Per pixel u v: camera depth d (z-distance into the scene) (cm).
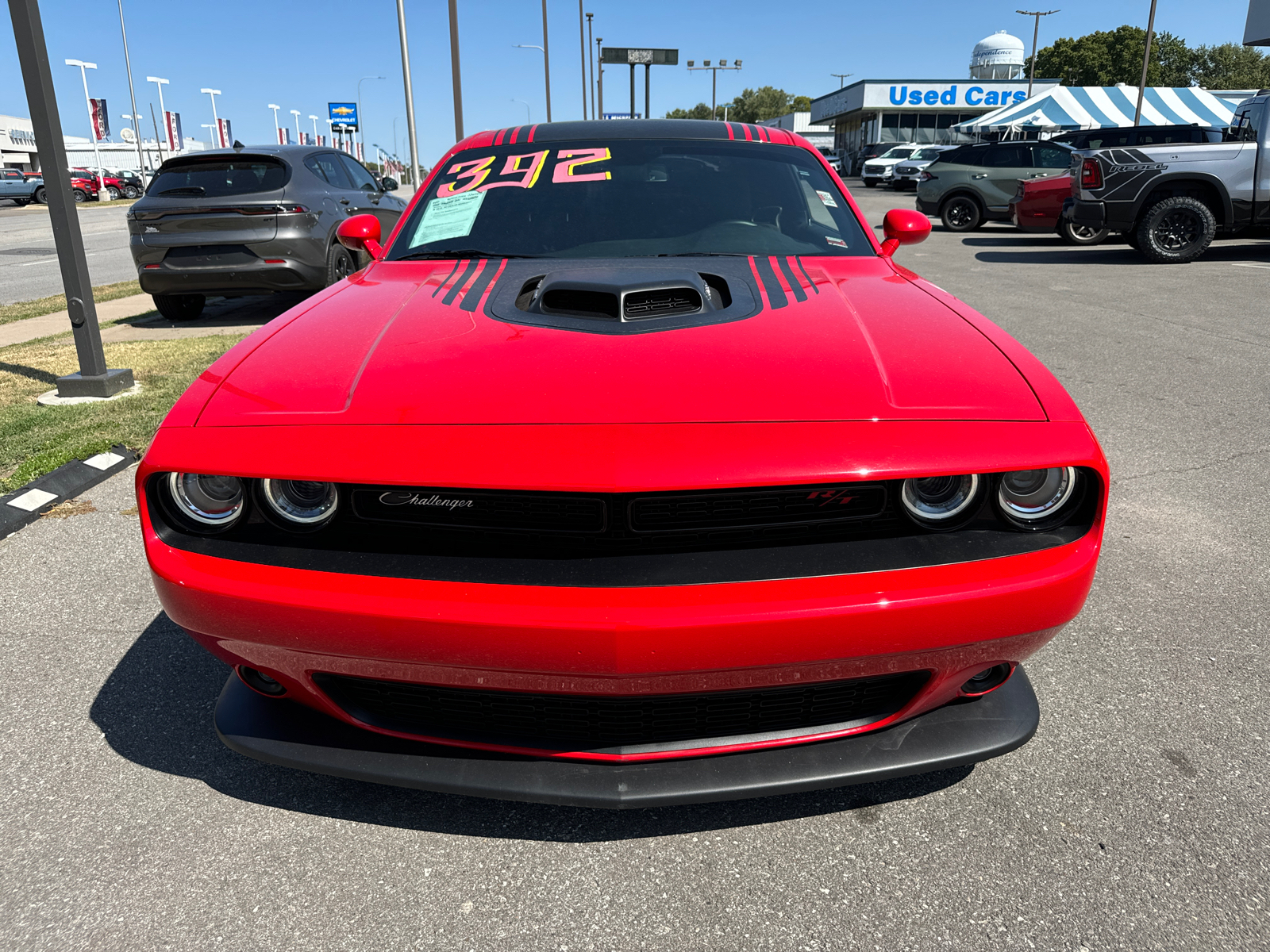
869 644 149
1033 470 159
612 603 145
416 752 171
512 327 192
